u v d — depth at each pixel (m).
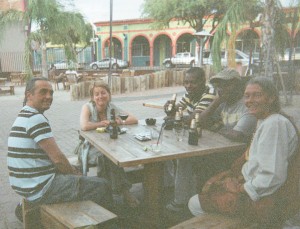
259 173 2.16
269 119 2.18
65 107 11.70
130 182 3.91
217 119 3.59
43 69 21.59
